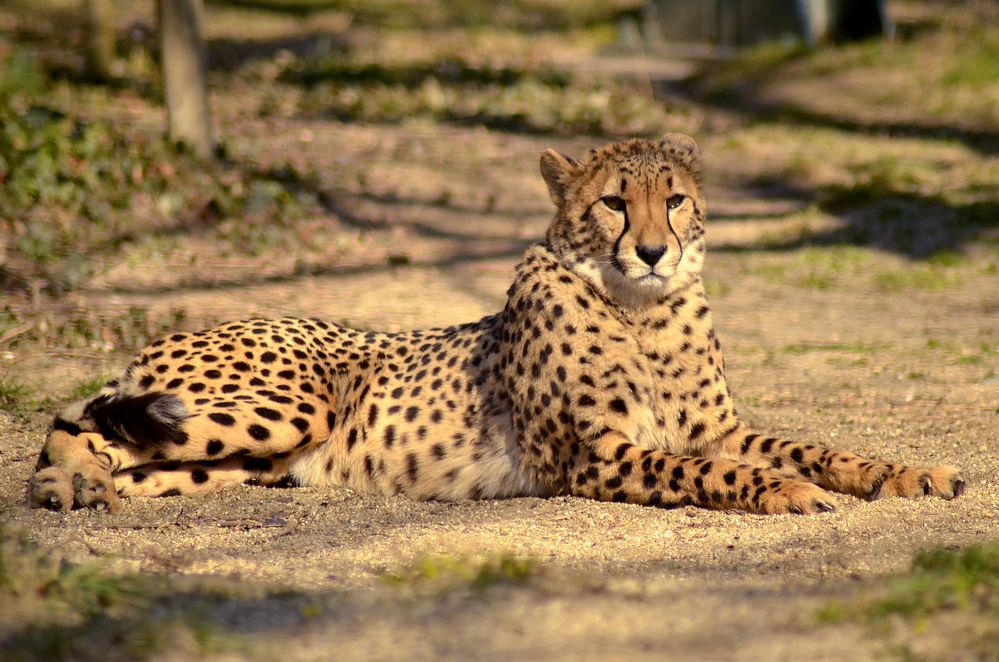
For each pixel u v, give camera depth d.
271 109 27.61
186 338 9.43
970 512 8.20
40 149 18.08
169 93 20.20
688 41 39.38
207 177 19.25
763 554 7.29
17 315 14.02
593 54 39.94
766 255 19.52
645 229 8.83
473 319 15.21
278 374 9.32
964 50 32.97
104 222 17.31
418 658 4.95
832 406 11.91
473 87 32.16
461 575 6.34
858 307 16.67
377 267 17.61
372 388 9.57
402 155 24.14
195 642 4.99
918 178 23.55
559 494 9.23
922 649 5.00
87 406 9.20
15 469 9.40
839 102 30.59
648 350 9.06
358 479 9.44
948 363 13.63
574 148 26.17
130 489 8.96
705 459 8.80
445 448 9.30
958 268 18.66
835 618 5.35
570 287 9.10
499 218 20.86
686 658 4.93
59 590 5.50
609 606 5.61
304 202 19.53
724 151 26.58
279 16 46.62
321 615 5.50
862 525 7.95
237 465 9.34
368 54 37.00
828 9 36.22
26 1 40.53
